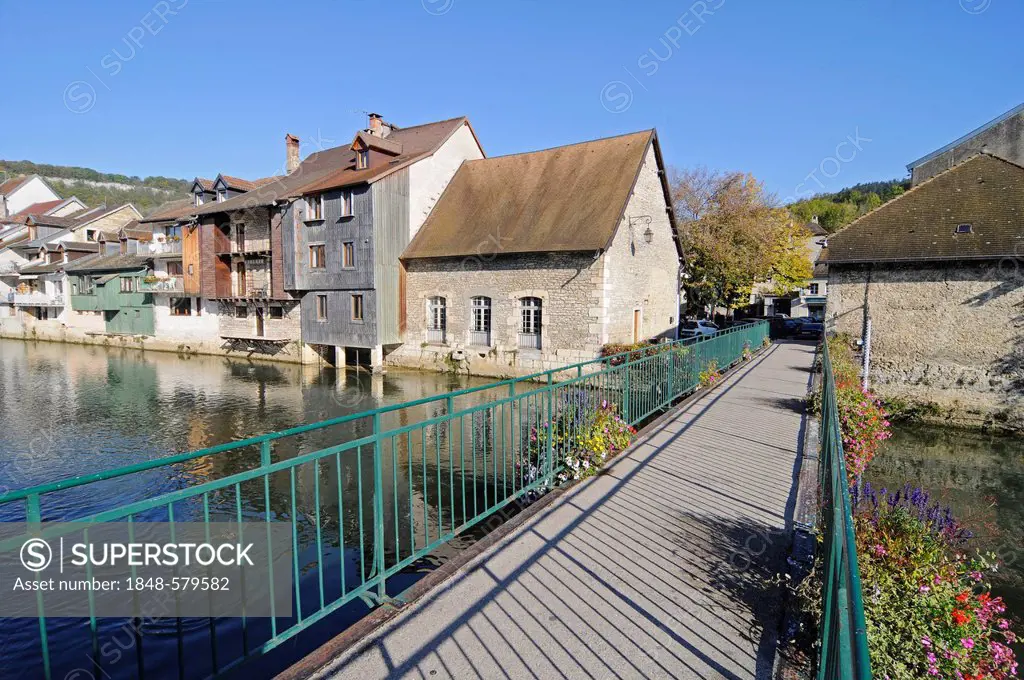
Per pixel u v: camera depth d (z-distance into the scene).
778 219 30.28
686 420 8.29
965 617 3.33
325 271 23.27
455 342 21.34
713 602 3.38
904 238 17.84
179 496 2.52
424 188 23.39
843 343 16.55
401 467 10.44
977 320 16.67
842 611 1.75
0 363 27.97
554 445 5.85
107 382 21.97
